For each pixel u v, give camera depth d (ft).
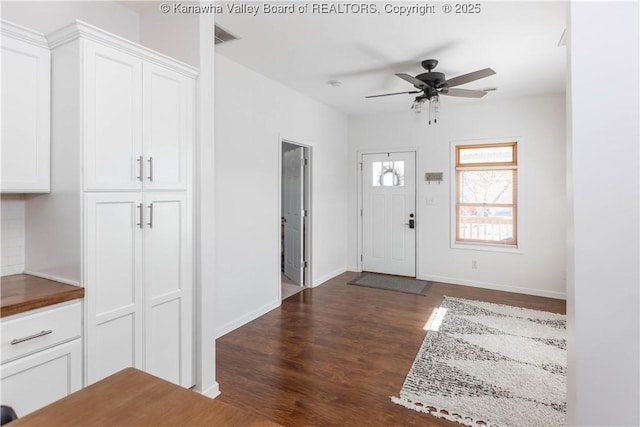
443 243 17.15
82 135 5.41
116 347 5.92
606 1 2.99
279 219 13.73
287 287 16.31
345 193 19.29
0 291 5.24
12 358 4.70
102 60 5.64
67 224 5.61
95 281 5.61
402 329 11.28
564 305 13.73
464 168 16.67
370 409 7.18
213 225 7.68
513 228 15.89
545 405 7.25
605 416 3.04
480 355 9.43
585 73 3.06
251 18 8.54
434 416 6.96
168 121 6.72
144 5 7.75
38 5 6.45
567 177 3.31
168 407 2.88
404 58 10.98
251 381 8.23
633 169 2.93
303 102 15.10
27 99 5.55
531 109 15.16
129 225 6.09
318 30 9.17
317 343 10.27
